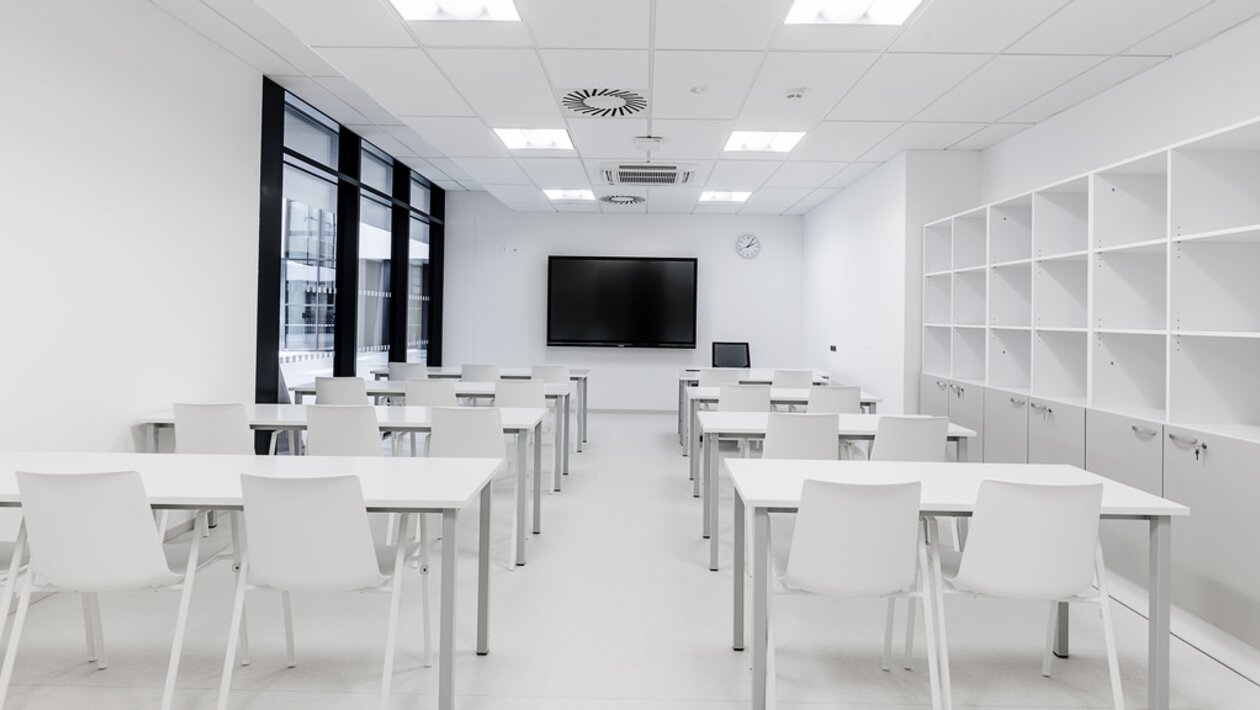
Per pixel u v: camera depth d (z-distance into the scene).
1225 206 3.32
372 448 4.06
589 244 10.64
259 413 4.58
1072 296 4.63
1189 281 3.32
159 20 4.32
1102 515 2.39
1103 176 3.94
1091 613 3.43
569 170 7.64
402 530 2.39
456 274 10.63
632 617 3.31
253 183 5.33
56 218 3.64
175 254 4.52
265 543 2.27
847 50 4.28
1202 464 3.09
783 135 6.29
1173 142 4.38
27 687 2.62
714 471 3.96
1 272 3.35
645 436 8.51
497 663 2.85
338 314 7.16
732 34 4.07
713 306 10.67
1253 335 2.94
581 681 2.71
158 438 4.36
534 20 3.92
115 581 2.29
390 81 4.91
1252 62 3.85
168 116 4.43
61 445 3.70
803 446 3.86
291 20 3.97
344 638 3.07
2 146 3.34
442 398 5.68
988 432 5.15
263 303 5.51
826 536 2.30
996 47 4.23
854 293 8.23
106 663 2.80
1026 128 5.95
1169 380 3.33
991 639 3.13
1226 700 2.65
